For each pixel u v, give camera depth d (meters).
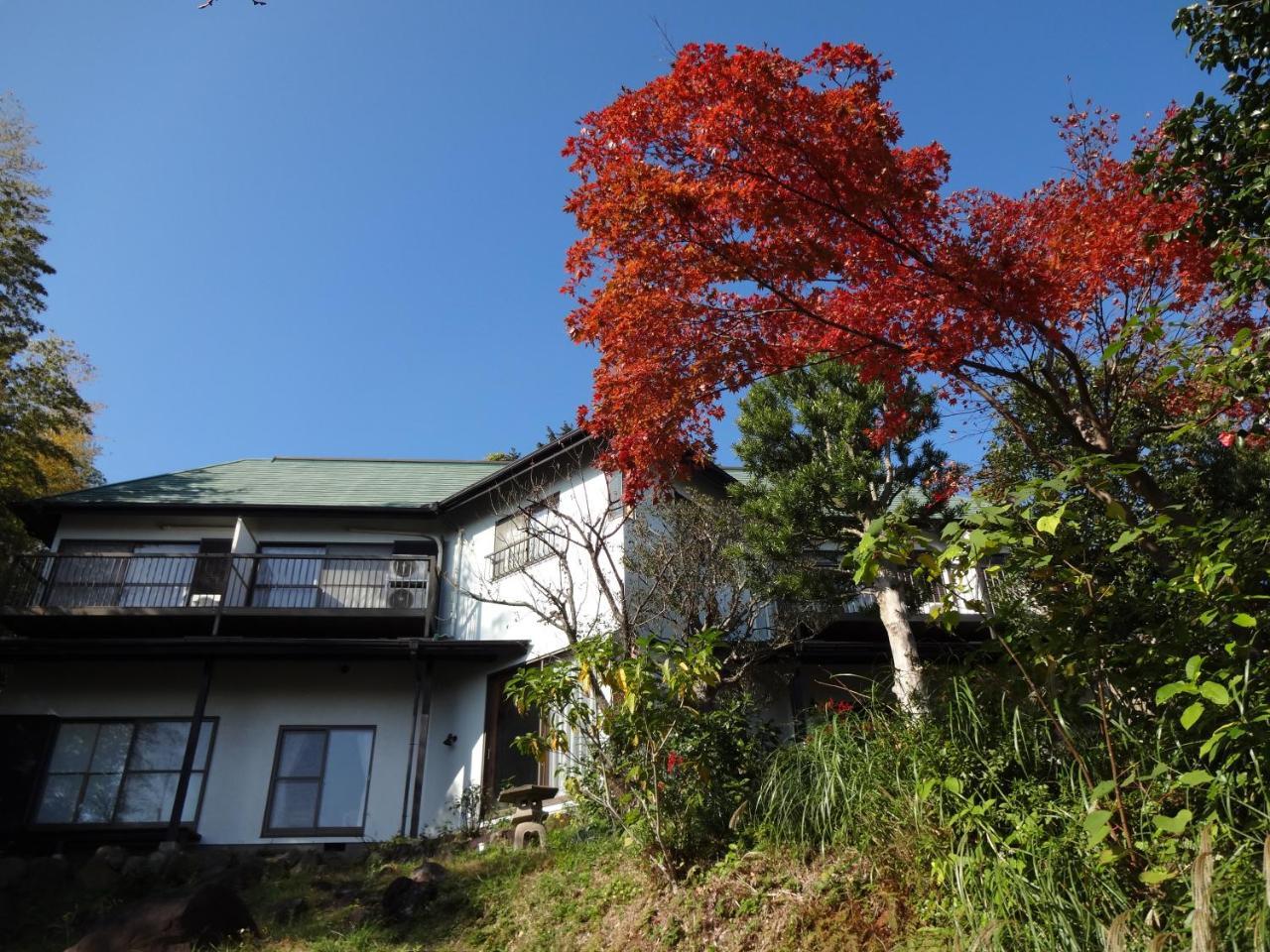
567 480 15.84
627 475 8.13
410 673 15.95
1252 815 4.52
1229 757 4.64
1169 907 4.33
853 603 14.98
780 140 6.65
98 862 12.24
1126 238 7.36
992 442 11.02
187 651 14.81
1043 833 5.04
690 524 12.77
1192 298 7.53
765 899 6.64
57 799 14.59
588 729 8.34
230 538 17.72
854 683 14.98
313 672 15.88
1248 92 5.92
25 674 15.59
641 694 7.49
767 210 6.79
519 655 15.10
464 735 15.26
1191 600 5.05
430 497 18.91
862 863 6.27
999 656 6.18
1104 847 4.68
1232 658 4.62
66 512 17.47
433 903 9.51
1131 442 7.34
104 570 16.80
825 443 12.65
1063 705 5.63
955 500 11.93
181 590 16.61
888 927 5.64
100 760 14.98
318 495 18.91
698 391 7.59
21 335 19.20
